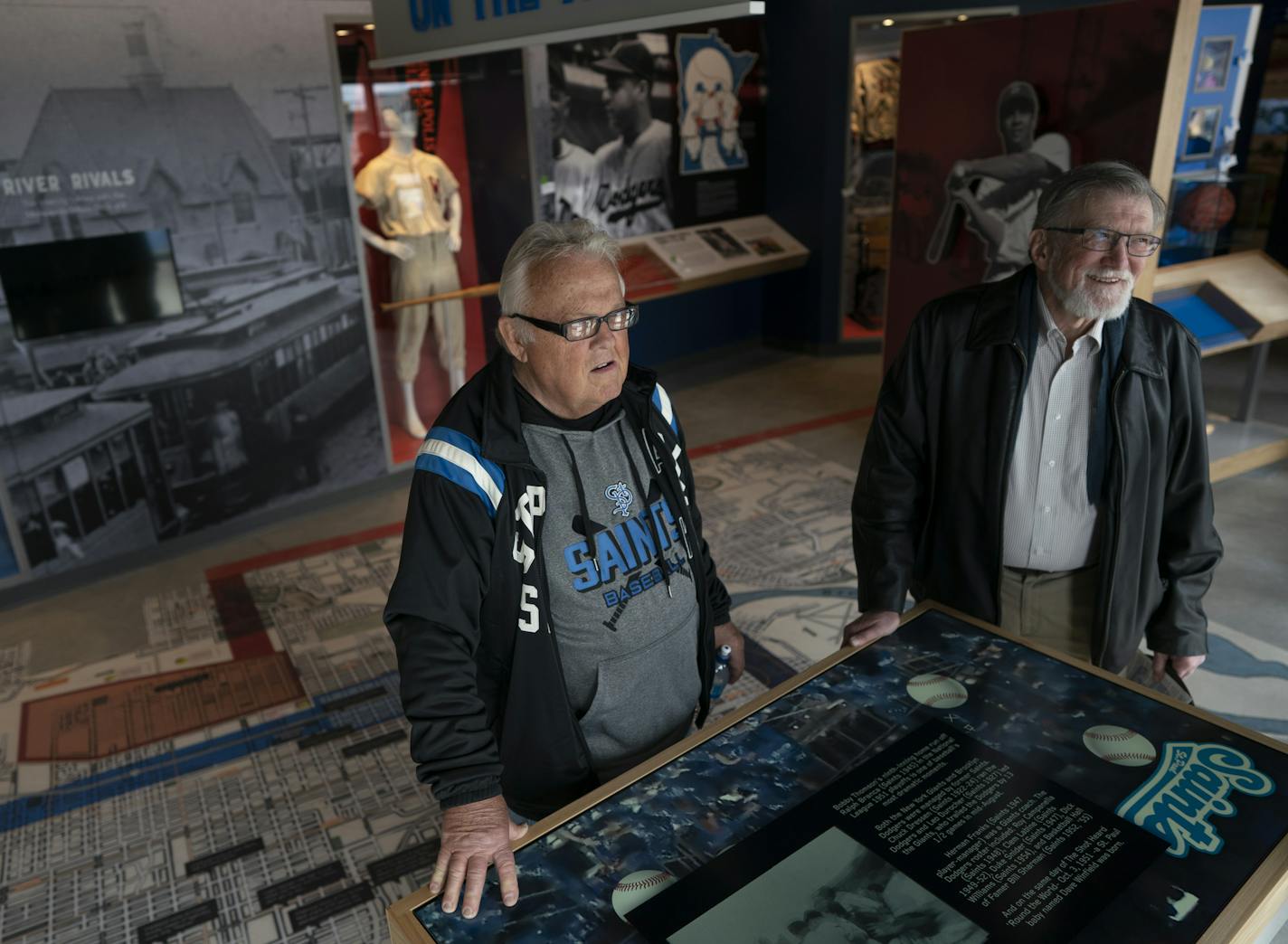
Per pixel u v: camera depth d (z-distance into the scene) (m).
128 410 3.98
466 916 1.07
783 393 6.21
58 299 3.70
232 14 3.82
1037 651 1.55
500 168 4.84
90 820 2.55
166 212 3.86
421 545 1.30
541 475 1.35
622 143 6.02
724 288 6.98
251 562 4.14
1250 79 6.98
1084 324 1.67
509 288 1.28
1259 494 4.34
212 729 2.94
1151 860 1.09
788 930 1.01
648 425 1.48
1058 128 3.72
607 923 1.04
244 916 2.21
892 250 4.73
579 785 1.47
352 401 4.66
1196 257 4.39
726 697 2.96
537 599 1.36
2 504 3.76
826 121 6.38
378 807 2.57
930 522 1.91
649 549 1.46
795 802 1.21
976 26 3.96
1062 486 1.74
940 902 1.04
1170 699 1.40
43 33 3.43
